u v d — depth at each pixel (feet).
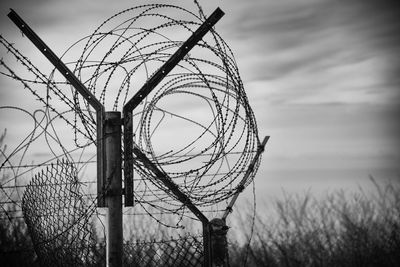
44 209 10.09
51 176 10.00
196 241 11.92
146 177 10.90
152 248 12.23
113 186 10.36
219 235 11.55
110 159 10.41
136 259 12.12
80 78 10.48
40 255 10.36
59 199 9.98
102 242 11.27
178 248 11.98
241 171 11.37
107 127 10.48
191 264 11.87
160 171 10.88
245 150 11.25
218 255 11.48
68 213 9.98
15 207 11.87
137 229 13.47
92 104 10.49
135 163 10.80
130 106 10.68
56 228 10.04
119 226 10.30
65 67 10.29
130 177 10.56
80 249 10.27
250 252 14.47
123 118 10.66
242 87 10.95
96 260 10.89
